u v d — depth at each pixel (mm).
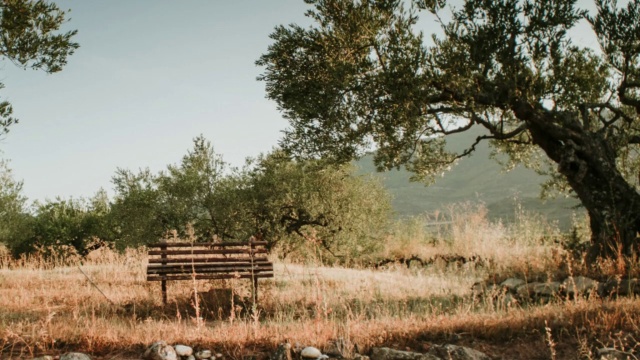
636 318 6199
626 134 12180
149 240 17047
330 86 11844
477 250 15562
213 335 6207
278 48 13148
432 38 11617
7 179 21734
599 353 5430
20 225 21188
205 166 17859
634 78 11711
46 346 5719
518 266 9953
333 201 19609
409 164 14273
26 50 10406
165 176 17797
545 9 11070
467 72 10992
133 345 5863
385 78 11047
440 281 11930
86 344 5832
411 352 5688
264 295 9617
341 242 19562
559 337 6008
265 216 19281
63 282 11422
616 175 10445
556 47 11273
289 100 12750
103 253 15570
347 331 6176
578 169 10656
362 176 20984
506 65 11062
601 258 9305
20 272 13078
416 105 11078
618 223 9836
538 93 10914
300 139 12570
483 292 9062
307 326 6562
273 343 5953
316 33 12625
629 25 11148
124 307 8953
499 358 5707
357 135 11648
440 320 6652
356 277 12305
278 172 19422
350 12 11742
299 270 13672
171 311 8875
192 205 17641
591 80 11977
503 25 11078
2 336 5852
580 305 6781
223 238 17969
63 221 21312
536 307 7359
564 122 10930
